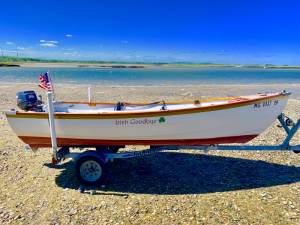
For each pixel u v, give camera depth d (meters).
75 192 6.04
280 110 6.62
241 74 81.88
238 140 6.77
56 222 4.94
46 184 6.41
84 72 78.81
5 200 5.69
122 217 5.09
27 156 8.10
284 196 5.75
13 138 9.77
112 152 6.79
